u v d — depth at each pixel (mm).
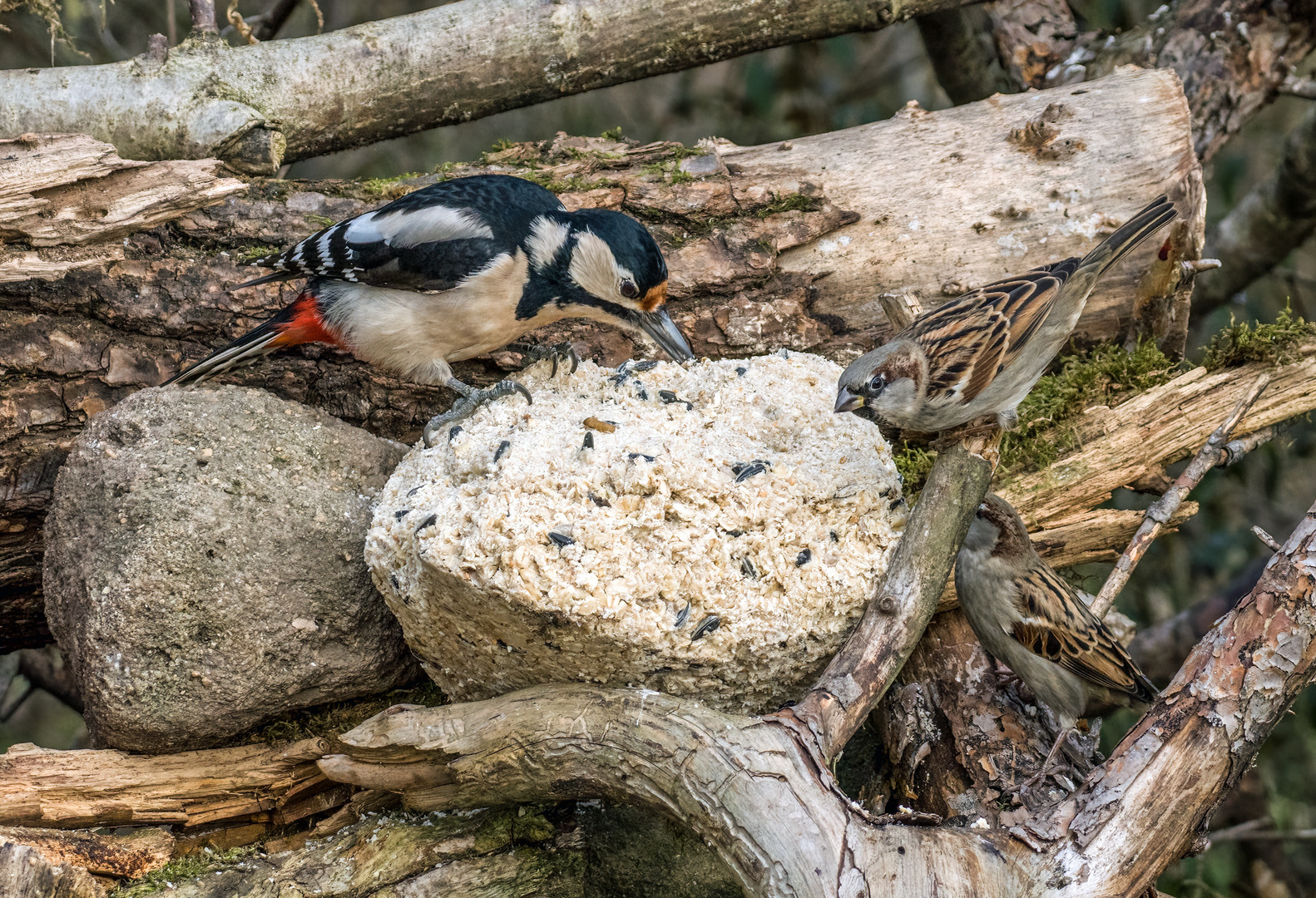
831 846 2385
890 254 4215
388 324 3465
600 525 2715
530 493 2785
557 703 2803
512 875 3008
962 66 6176
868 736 3623
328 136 4500
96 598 2961
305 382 3891
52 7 4484
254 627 3055
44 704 6855
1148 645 5418
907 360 3137
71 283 3566
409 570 2916
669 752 2588
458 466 3029
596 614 2643
